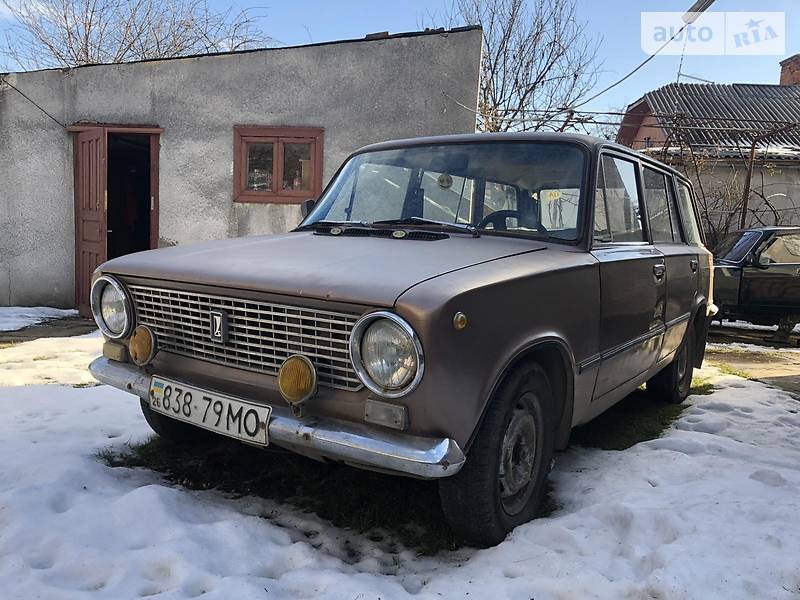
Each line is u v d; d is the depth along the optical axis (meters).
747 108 17.67
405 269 2.39
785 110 17.44
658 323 4.05
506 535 2.63
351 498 3.06
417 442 2.16
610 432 4.25
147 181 13.22
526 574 2.32
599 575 2.25
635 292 3.58
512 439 2.59
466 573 2.36
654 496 2.96
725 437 4.08
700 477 3.24
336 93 8.72
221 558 2.38
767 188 15.36
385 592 2.18
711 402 4.98
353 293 2.24
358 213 3.53
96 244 8.94
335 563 2.45
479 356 2.29
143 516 2.62
